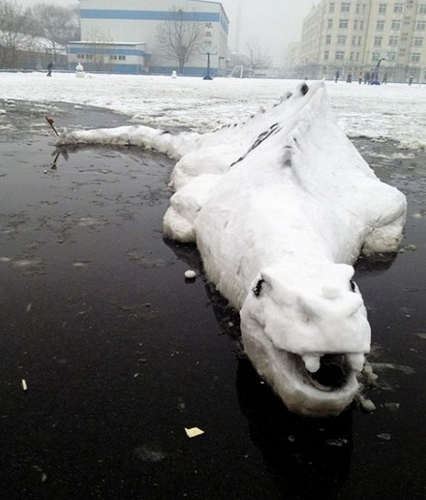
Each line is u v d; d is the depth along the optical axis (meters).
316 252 3.12
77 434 2.52
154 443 2.47
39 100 20.83
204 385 2.88
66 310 3.68
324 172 5.04
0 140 11.05
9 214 5.89
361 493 2.23
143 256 4.73
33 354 3.15
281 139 5.35
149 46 73.00
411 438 2.53
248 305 2.81
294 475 2.31
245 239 3.67
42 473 2.29
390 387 2.91
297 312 2.39
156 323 3.52
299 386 2.47
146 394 2.81
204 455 2.41
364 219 4.89
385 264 4.75
